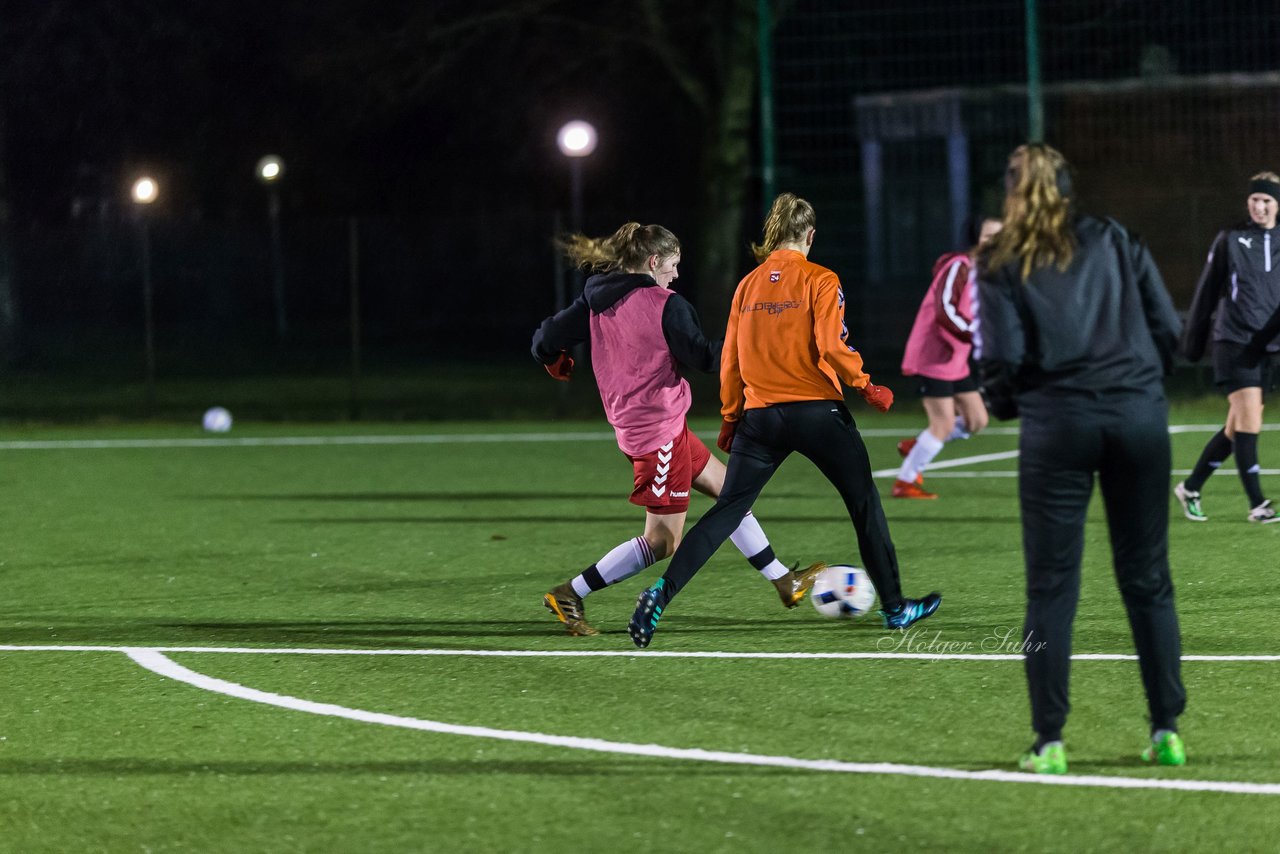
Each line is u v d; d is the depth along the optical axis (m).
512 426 31.27
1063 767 8.66
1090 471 8.41
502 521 18.83
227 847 7.89
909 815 8.10
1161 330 8.47
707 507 20.12
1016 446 25.64
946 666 11.17
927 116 38.00
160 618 13.55
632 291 11.95
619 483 22.17
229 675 11.41
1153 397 8.30
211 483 22.98
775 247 11.86
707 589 14.30
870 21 37.53
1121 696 10.23
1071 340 8.22
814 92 38.59
